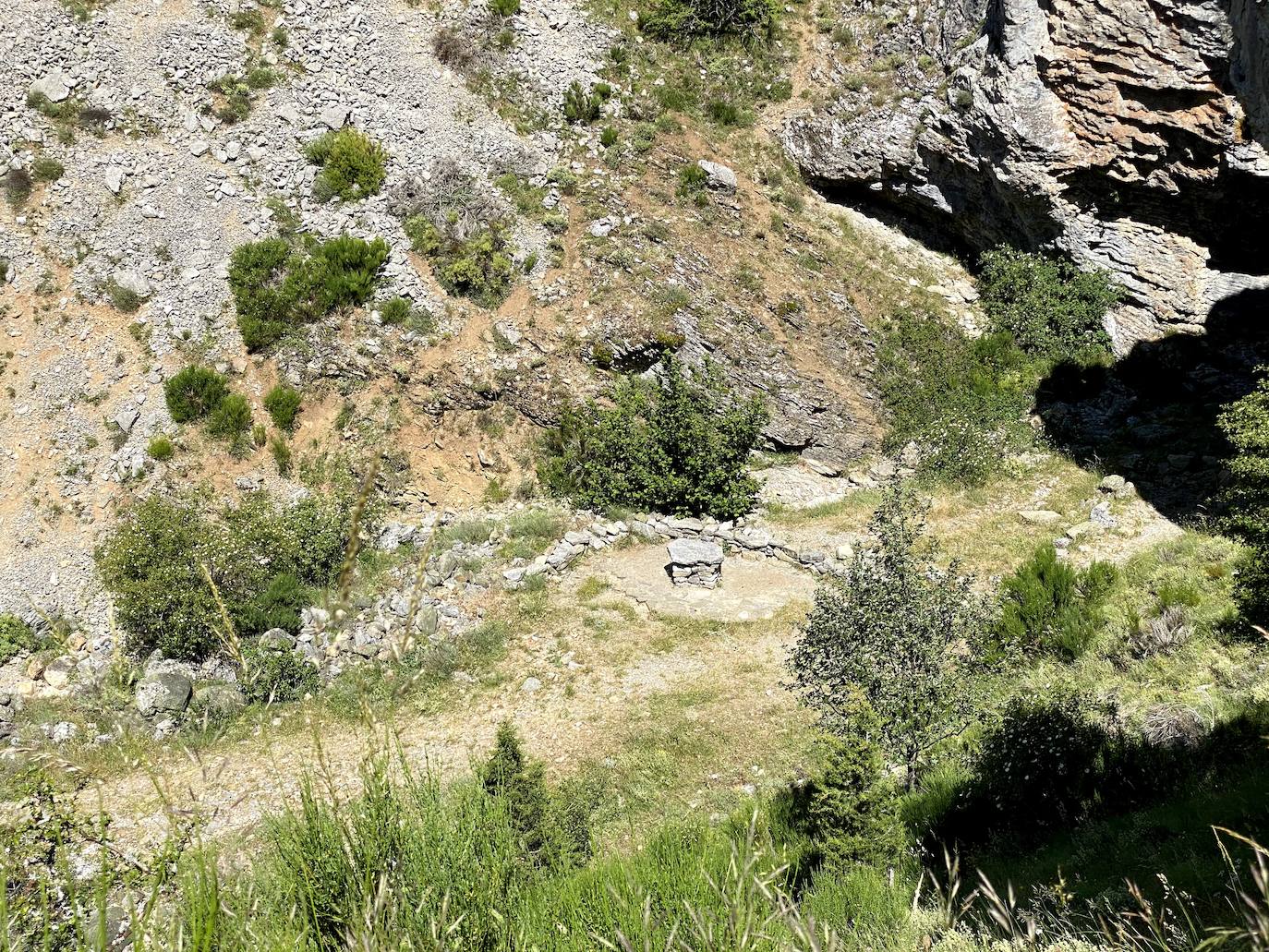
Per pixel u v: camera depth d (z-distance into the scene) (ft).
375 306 93.91
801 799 44.86
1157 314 97.60
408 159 102.53
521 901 17.20
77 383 85.51
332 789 15.24
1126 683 52.16
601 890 18.06
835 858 32.12
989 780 40.29
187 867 13.21
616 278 96.84
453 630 74.08
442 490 90.12
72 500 81.25
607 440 89.86
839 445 95.25
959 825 39.50
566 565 81.15
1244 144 87.30
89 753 60.59
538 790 38.01
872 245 108.58
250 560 76.28
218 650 70.69
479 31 112.57
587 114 109.09
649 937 14.12
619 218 100.94
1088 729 40.55
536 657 71.10
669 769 57.72
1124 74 90.43
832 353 98.53
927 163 105.50
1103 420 92.07
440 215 98.89
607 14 120.16
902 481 90.63
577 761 59.72
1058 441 90.84
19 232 89.40
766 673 66.74
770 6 119.34
